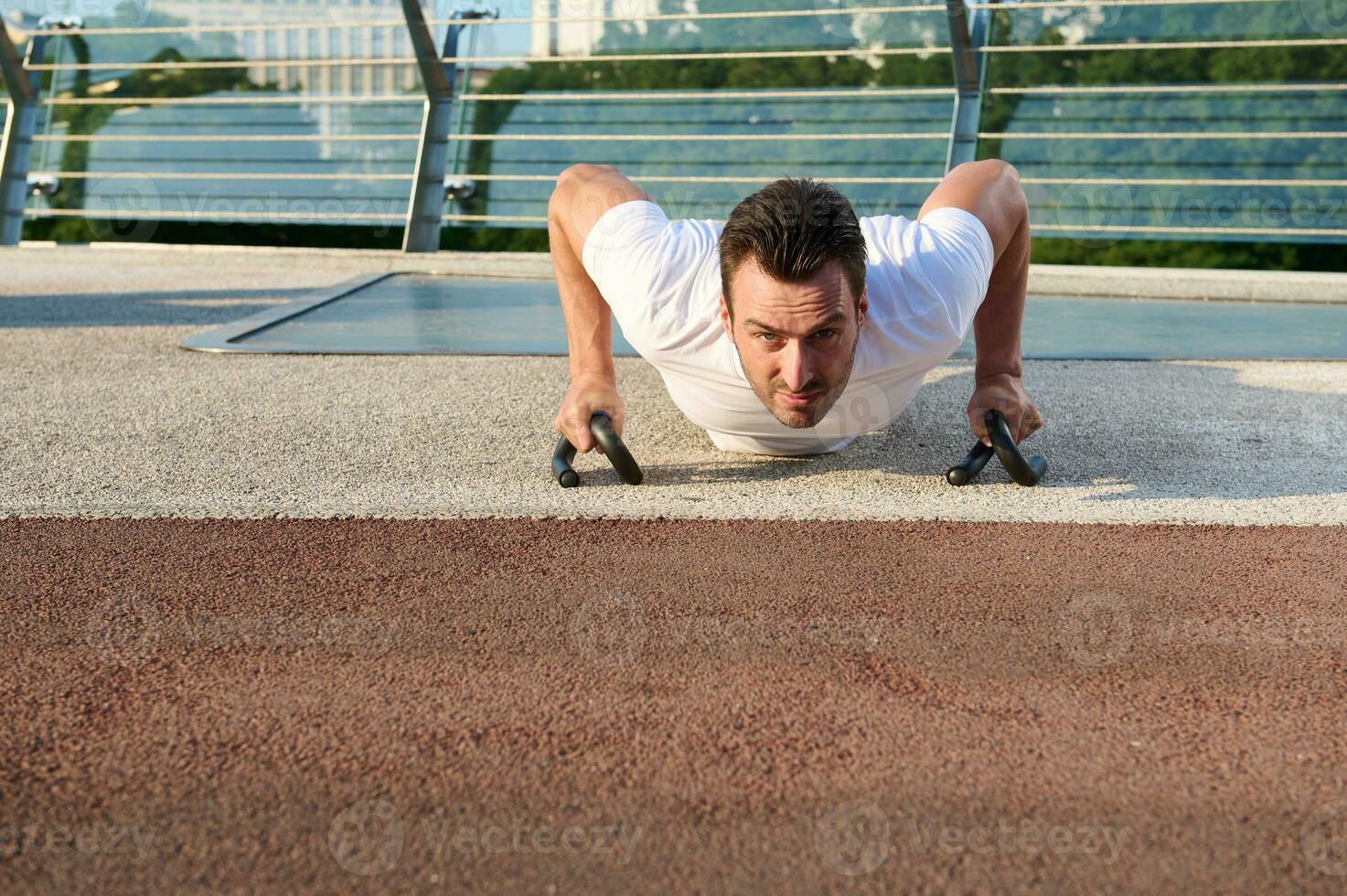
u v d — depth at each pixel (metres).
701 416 2.42
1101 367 3.71
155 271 6.66
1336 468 2.49
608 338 2.46
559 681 1.52
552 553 1.99
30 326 4.48
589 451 2.49
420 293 5.67
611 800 1.26
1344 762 1.33
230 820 1.23
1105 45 6.21
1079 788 1.28
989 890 1.11
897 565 1.92
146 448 2.69
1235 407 3.10
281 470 2.51
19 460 2.58
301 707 1.46
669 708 1.45
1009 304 2.44
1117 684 1.51
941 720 1.42
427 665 1.57
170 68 7.68
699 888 1.11
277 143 7.50
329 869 1.14
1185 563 1.93
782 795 1.26
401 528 2.12
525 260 6.52
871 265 2.08
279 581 1.87
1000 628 1.68
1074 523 2.14
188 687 1.52
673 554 1.98
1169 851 1.16
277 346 4.04
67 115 7.78
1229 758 1.33
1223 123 6.34
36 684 1.53
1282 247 6.74
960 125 6.54
